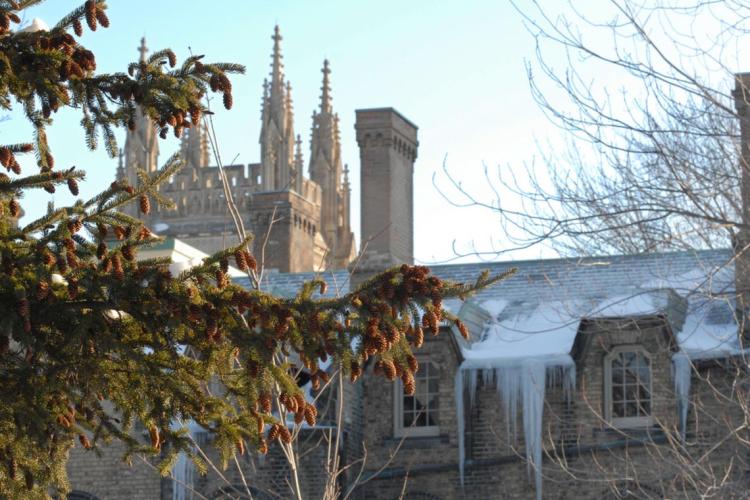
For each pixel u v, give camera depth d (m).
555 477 42.50
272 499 41.88
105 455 43.09
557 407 43.12
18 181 13.52
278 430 14.20
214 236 114.31
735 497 35.03
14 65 13.97
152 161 111.38
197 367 14.12
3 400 13.61
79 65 14.06
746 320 40.31
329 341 13.34
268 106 115.19
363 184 55.28
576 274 46.25
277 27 116.12
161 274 13.38
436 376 44.25
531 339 44.41
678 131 30.06
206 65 14.26
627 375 42.69
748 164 31.61
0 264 13.30
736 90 33.00
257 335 13.45
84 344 13.47
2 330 13.02
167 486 42.59
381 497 43.91
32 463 14.31
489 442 43.59
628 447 41.88
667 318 41.44
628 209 29.17
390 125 54.97
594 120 28.97
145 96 14.07
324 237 119.00
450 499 43.62
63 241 13.41
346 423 43.25
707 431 40.97
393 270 13.27
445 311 13.43
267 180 113.69
